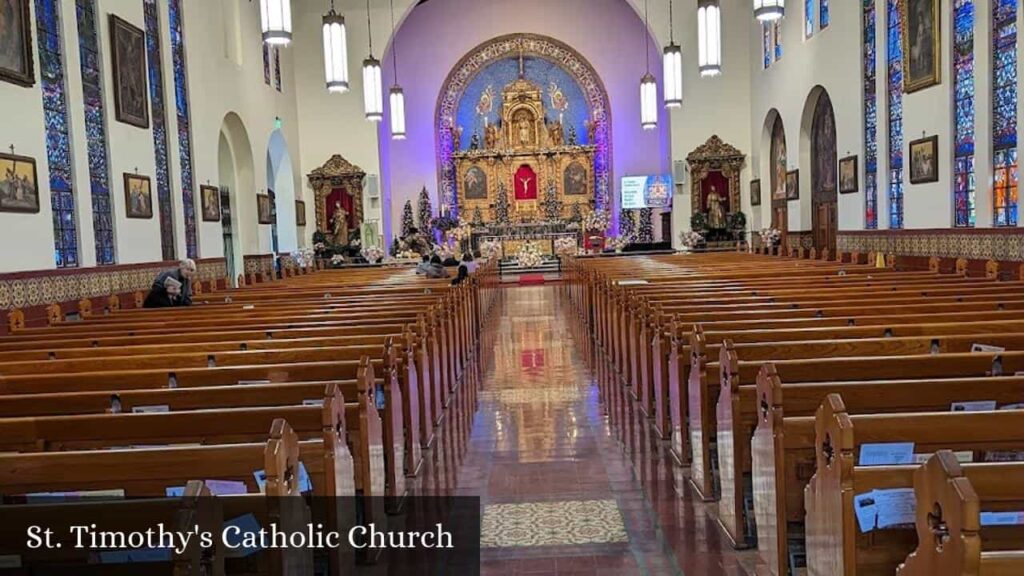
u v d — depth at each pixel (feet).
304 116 81.41
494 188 94.79
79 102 38.45
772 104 74.90
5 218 31.81
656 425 23.02
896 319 20.13
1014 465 7.63
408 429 19.17
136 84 44.57
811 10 65.62
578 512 16.55
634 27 92.07
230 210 66.13
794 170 70.18
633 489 17.88
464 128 95.71
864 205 57.06
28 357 19.62
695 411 17.61
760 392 12.94
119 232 41.96
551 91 95.09
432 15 92.63
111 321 28.14
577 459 20.34
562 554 14.47
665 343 21.50
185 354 17.85
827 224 65.82
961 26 44.42
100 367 17.65
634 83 92.48
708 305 24.64
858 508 9.29
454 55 93.04
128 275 42.42
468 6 92.68
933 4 46.03
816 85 64.49
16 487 9.50
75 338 23.31
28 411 13.66
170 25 51.13
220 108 58.80
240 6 64.03
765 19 43.93
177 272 36.14
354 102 81.41
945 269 46.14
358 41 80.94
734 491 14.47
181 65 52.95
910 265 50.24
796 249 66.44
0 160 31.40
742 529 14.49
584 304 47.16
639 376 26.32
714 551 14.39
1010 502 7.66
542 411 25.82
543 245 91.71
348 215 81.66
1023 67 38.78
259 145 68.23
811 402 12.44
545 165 94.58
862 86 56.59
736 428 14.34
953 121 45.34
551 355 36.96
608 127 93.50
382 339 19.72
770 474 12.55
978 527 6.23
